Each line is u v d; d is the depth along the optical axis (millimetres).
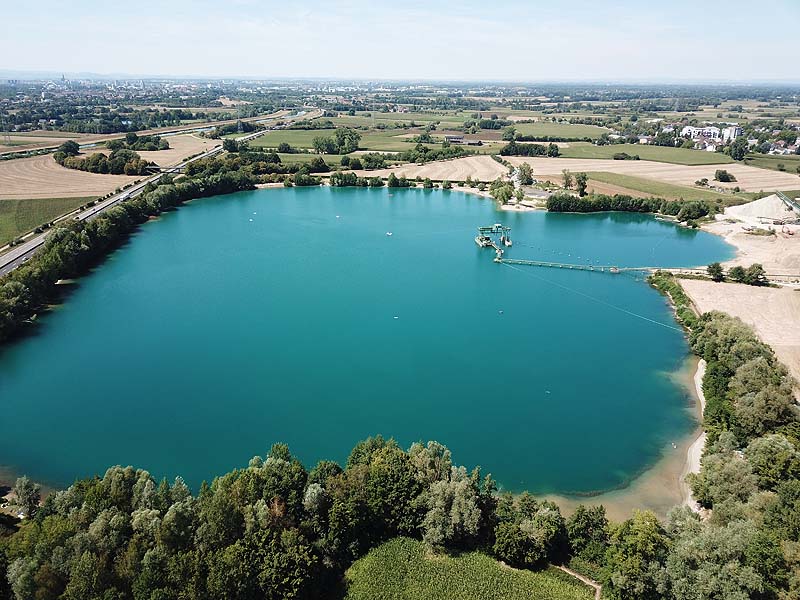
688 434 111500
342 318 161375
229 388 124625
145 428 110562
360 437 109188
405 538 79938
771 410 96312
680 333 156125
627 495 94688
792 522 70562
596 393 125750
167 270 196375
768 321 156250
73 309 163625
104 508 71000
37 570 61250
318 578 71375
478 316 165875
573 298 181375
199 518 69812
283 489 77000
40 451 103062
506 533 75312
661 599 66938
